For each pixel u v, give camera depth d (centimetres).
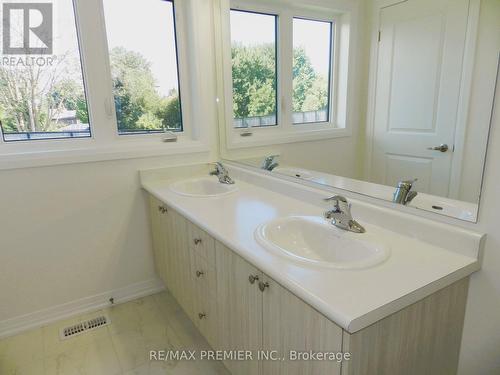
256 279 114
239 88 218
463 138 106
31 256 203
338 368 85
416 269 99
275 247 114
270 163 202
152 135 234
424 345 100
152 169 226
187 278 182
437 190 115
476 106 101
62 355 185
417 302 94
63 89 203
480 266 105
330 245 132
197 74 231
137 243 236
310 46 163
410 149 123
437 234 113
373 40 132
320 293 87
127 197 225
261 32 194
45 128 203
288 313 101
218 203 173
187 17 228
